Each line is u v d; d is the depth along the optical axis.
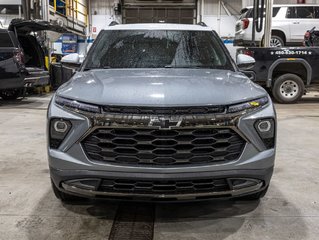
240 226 3.02
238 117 2.71
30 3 12.70
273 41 13.53
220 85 3.00
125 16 20.70
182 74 3.39
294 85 10.35
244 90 2.95
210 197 2.75
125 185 2.71
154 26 4.33
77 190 2.79
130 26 4.34
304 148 5.48
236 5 20.47
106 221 3.11
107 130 2.68
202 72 3.54
